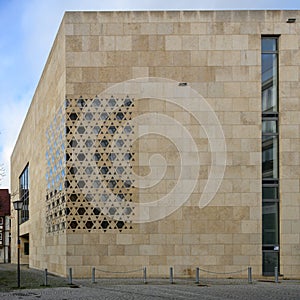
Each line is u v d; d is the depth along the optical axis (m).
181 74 24.66
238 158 24.38
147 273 23.86
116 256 24.02
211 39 24.75
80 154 24.62
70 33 24.94
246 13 24.84
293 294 17.03
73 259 24.08
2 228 68.12
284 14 24.89
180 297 16.06
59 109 26.45
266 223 24.42
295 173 24.33
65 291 18.23
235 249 23.95
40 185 33.94
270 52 25.03
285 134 24.44
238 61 24.70
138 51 24.77
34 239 37.25
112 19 24.91
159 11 24.84
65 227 24.53
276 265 24.14
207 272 23.84
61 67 25.88
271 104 24.89
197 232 24.03
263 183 24.55
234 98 24.58
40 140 34.41
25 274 28.59
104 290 18.30
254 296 16.44
